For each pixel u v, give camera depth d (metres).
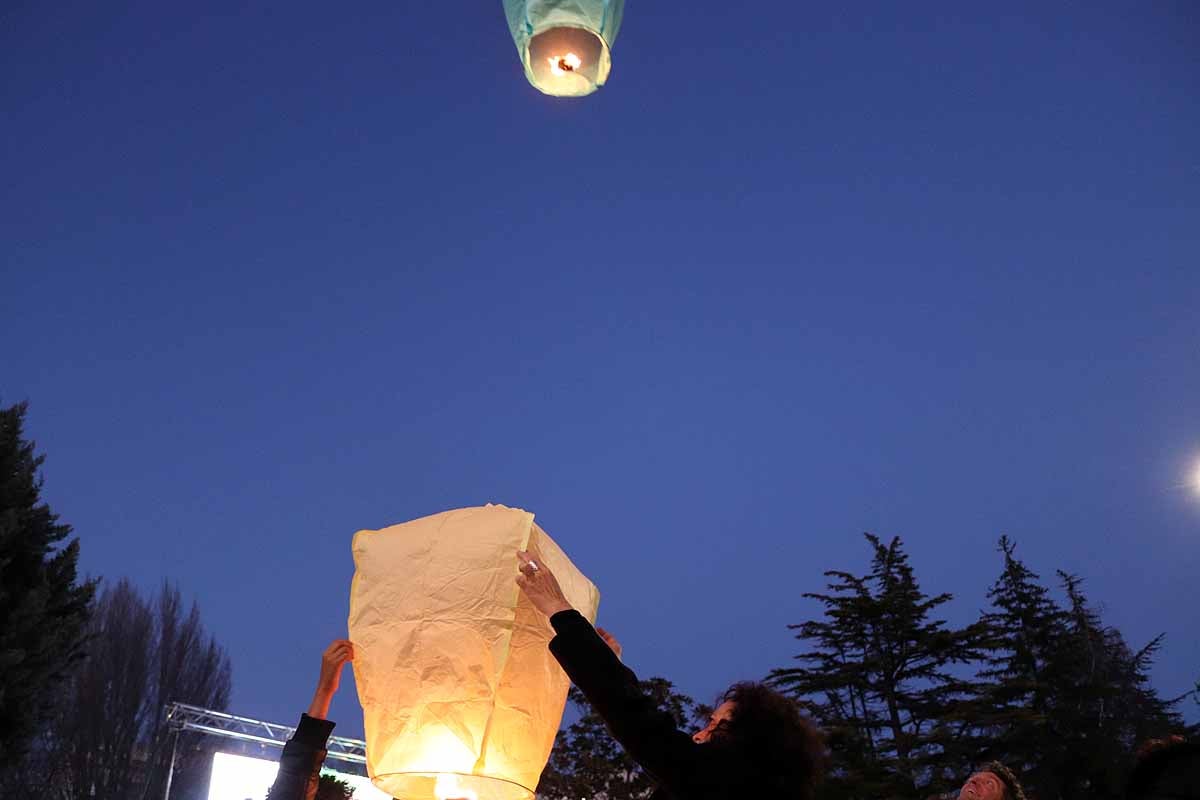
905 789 25.09
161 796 34.19
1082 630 36.28
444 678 2.32
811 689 29.17
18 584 23.61
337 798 4.22
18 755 22.94
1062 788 29.80
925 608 30.23
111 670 35.03
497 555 2.39
